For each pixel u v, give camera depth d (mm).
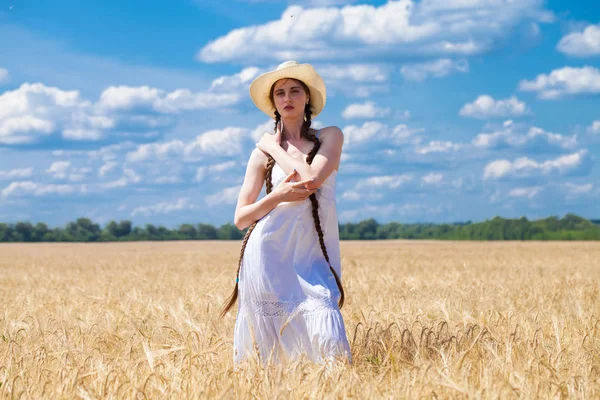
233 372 4324
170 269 21828
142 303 8766
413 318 6773
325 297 4914
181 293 10859
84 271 21578
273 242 5055
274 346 4793
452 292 10039
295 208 5043
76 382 4082
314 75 5219
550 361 4715
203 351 4895
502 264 22922
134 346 5836
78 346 5777
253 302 5078
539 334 5629
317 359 4828
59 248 66062
